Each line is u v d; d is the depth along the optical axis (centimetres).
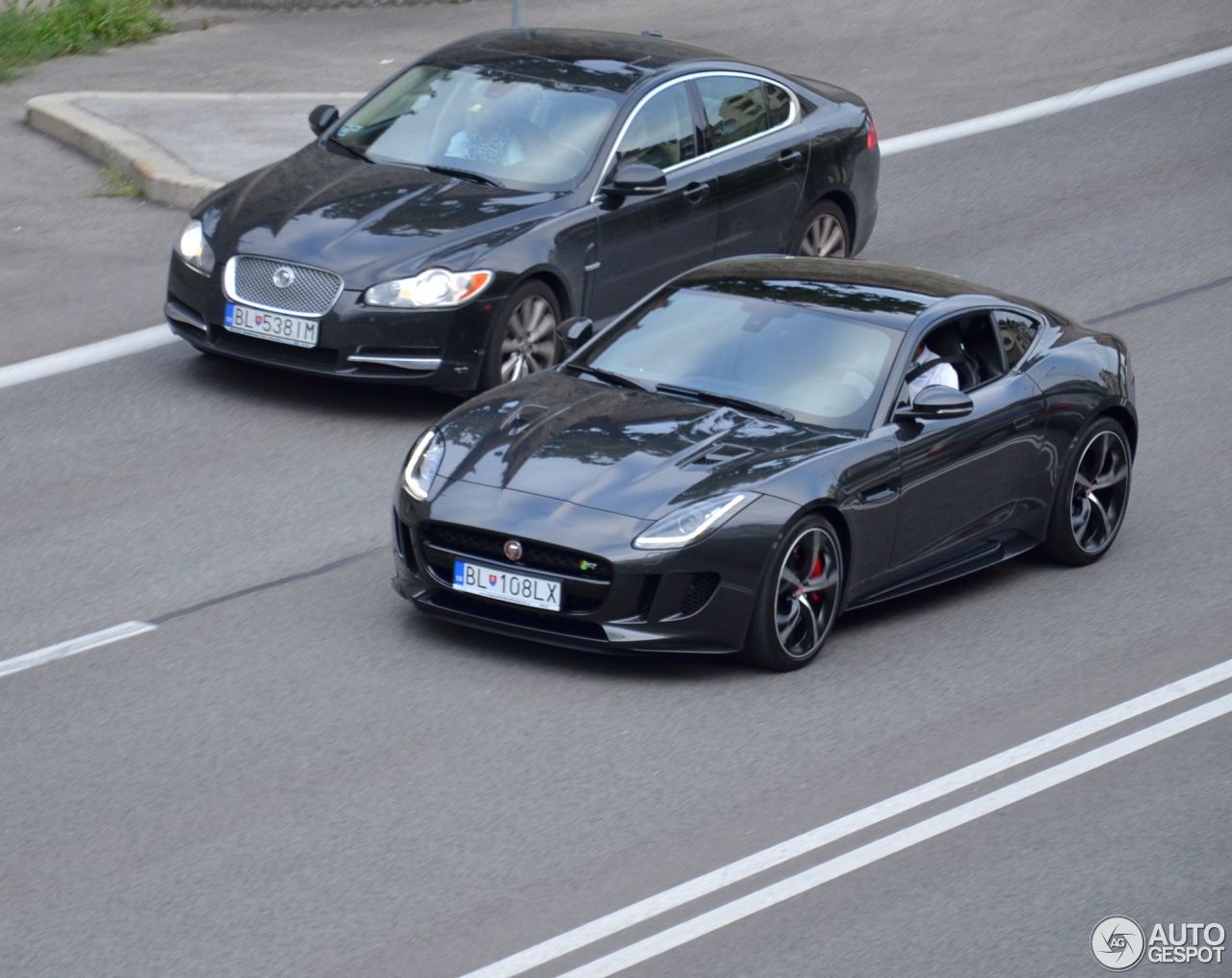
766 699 2886
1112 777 2652
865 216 5222
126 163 5806
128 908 2192
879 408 3183
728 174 4703
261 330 4062
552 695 2856
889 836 2447
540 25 8325
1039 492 3484
